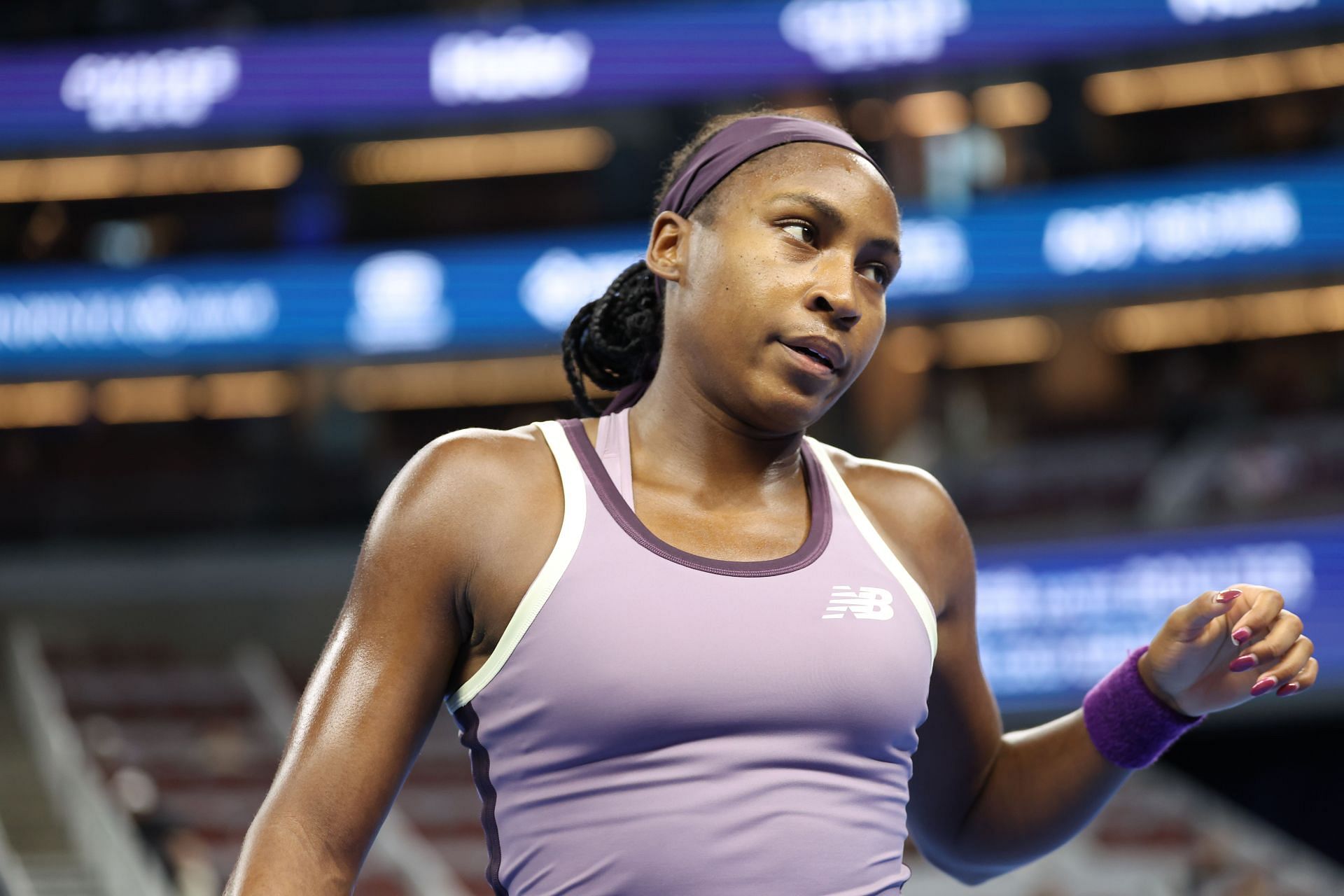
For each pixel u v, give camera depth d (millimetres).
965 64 35500
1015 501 33906
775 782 2912
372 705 3006
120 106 37781
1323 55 39438
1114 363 42594
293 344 36312
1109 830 27312
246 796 25953
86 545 34625
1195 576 26875
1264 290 36844
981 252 34531
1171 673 3570
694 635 2926
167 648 33219
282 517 35219
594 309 3846
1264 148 39531
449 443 3213
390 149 44000
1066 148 39375
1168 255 33344
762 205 3197
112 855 20125
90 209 43406
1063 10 34938
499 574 3035
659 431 3342
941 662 3668
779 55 36469
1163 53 36781
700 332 3221
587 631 2922
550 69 37219
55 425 43594
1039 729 3932
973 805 3932
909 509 3561
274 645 33344
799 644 2971
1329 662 25844
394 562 3080
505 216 43906
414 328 36219
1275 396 39625
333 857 2920
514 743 2996
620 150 39719
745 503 3287
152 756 27500
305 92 37719
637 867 2867
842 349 3150
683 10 37094
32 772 26766
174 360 36312
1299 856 27984
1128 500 32969
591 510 3082
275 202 43500
